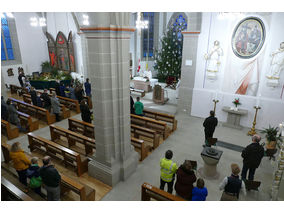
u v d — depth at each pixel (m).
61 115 10.54
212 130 7.18
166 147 7.92
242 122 9.97
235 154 7.49
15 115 8.70
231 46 9.44
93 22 4.70
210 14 9.57
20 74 15.27
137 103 9.05
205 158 5.88
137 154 6.50
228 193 4.32
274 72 8.64
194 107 11.29
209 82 10.48
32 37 18.30
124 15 4.84
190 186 4.29
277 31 8.31
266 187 5.80
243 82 9.55
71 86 12.42
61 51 18.00
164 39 19.02
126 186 5.76
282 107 8.88
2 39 16.27
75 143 7.50
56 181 4.25
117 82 5.30
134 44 20.50
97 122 5.56
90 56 5.07
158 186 5.76
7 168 6.07
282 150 5.06
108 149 5.70
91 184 5.80
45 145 6.83
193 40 10.34
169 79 17.94
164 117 9.35
